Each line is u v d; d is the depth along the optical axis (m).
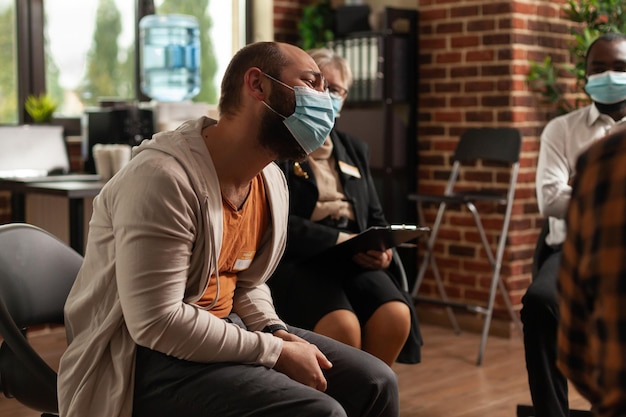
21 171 4.36
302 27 5.41
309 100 1.94
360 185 3.16
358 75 5.14
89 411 1.86
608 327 0.93
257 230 2.10
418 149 5.22
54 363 4.16
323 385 1.95
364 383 2.05
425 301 4.71
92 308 1.92
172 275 1.80
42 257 2.21
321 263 2.95
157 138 1.91
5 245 2.15
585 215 0.98
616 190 0.94
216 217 1.88
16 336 1.99
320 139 1.99
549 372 2.91
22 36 4.89
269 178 2.13
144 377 1.88
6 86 4.89
